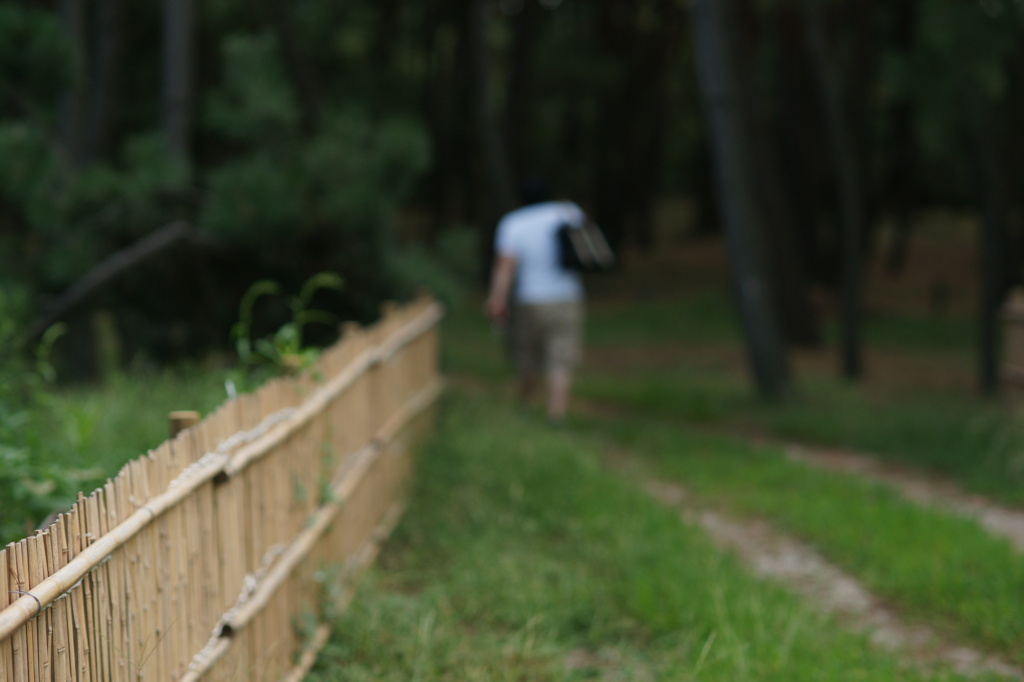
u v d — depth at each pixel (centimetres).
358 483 596
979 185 1499
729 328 2508
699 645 480
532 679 453
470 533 671
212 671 368
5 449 424
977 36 1160
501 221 1847
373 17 2970
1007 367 1080
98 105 1352
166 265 1001
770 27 2686
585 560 622
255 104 989
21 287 849
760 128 2106
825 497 795
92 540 288
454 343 2259
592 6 3353
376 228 992
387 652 467
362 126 1030
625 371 1948
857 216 1764
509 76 2728
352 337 616
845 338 1797
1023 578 568
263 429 434
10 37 936
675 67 3847
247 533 415
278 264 993
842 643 485
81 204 962
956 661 491
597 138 3650
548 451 876
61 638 269
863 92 2380
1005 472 887
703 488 855
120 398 641
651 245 4025
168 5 1239
